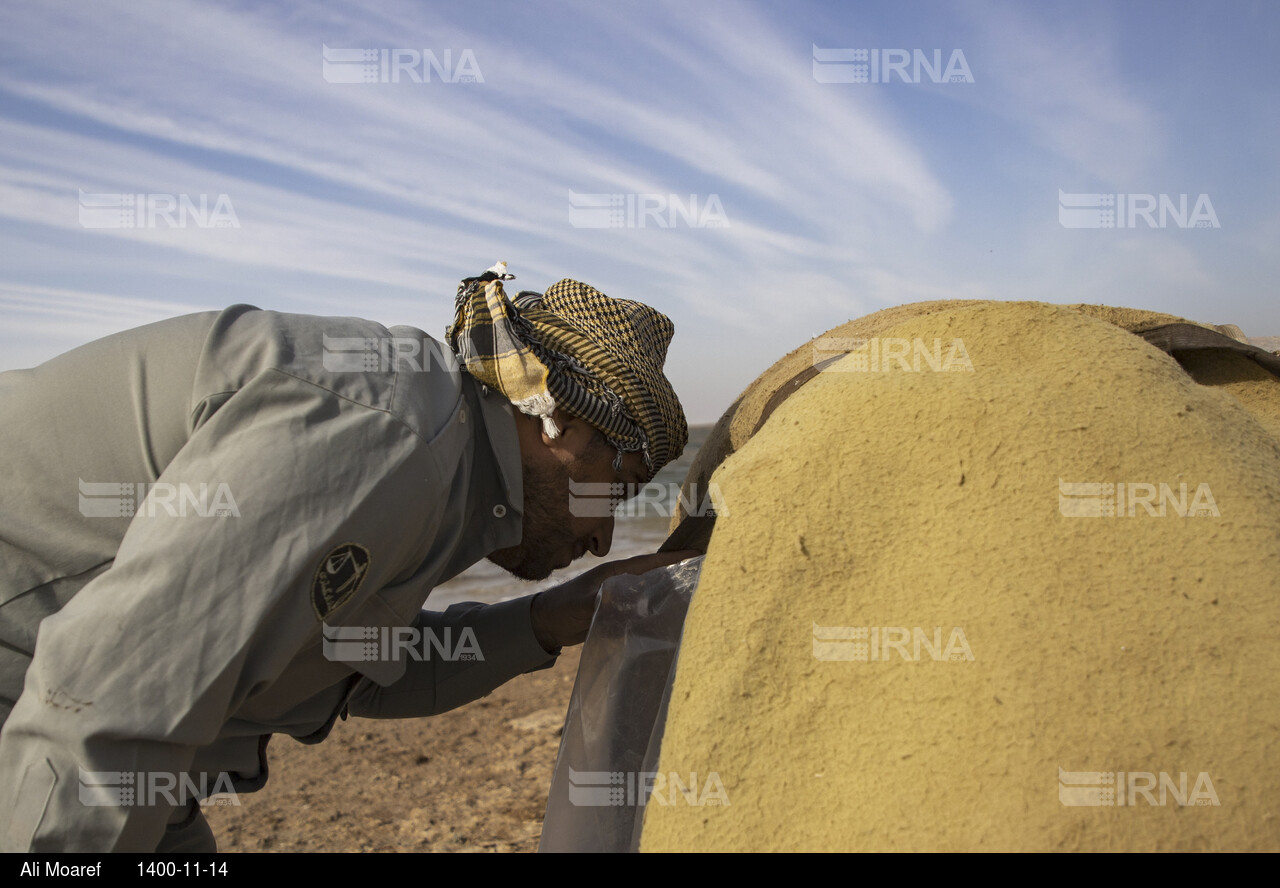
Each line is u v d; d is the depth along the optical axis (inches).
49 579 46.9
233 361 46.8
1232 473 36.3
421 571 51.3
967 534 36.4
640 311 65.1
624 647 50.8
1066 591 33.7
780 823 33.8
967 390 40.6
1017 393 39.8
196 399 46.1
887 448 40.1
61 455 47.2
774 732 35.6
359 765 158.1
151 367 48.2
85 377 48.9
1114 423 37.9
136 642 37.9
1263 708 30.2
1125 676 31.5
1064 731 30.8
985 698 32.4
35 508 46.6
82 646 37.6
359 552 43.1
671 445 63.0
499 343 54.6
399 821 131.6
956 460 38.5
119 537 47.1
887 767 32.9
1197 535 34.3
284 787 148.1
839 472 40.2
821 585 38.0
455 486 53.4
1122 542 34.5
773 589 38.3
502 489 57.5
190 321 50.1
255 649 41.0
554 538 61.4
